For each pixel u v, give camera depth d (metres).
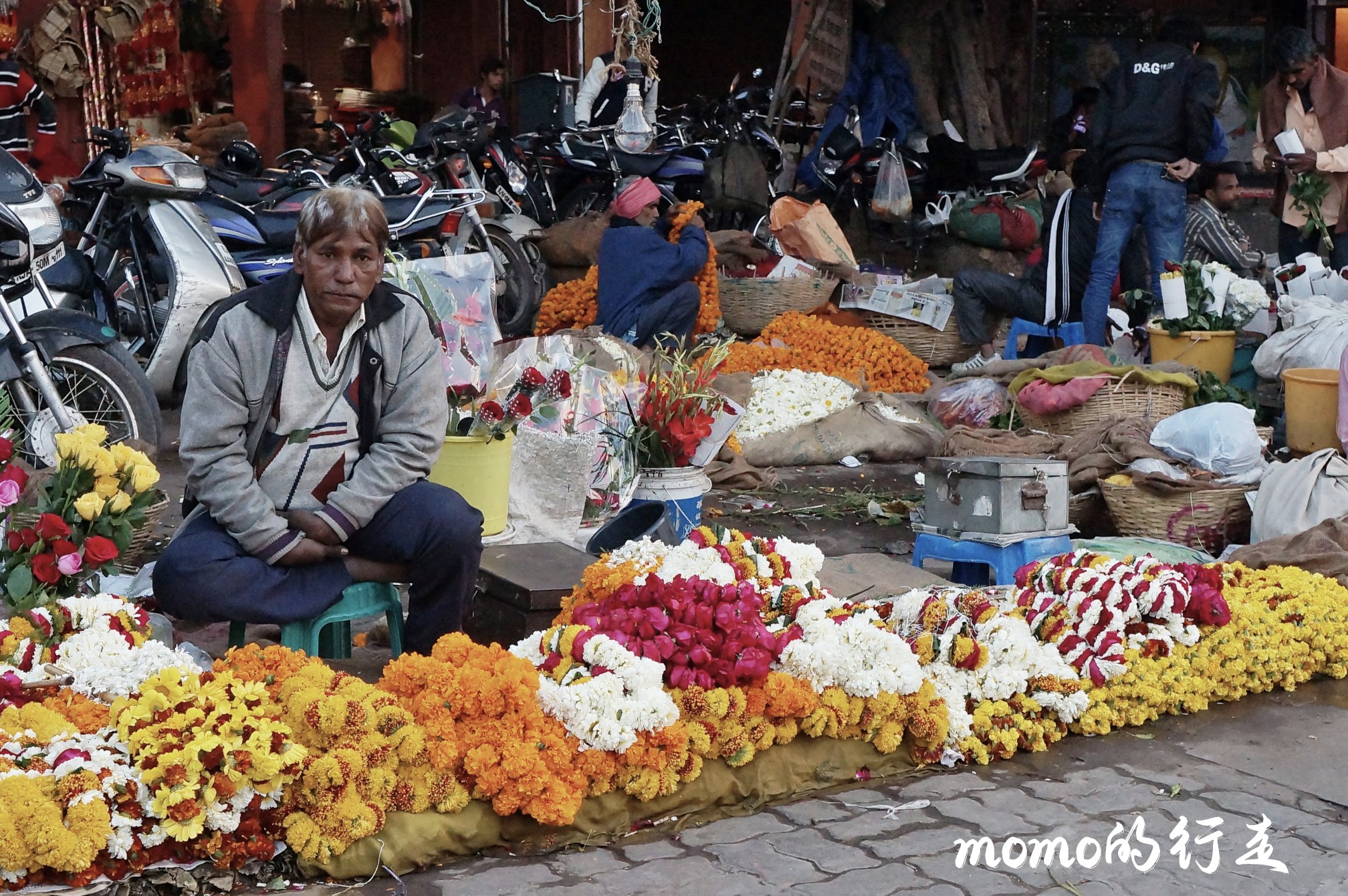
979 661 3.71
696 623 3.44
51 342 5.43
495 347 5.16
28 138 9.55
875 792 3.48
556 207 10.85
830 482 6.79
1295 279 7.43
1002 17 15.18
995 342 9.16
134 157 6.47
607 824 3.21
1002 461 4.91
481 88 12.80
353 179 8.83
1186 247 8.79
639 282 8.02
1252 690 4.16
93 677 3.21
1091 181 8.32
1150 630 3.98
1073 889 2.98
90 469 3.66
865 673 3.49
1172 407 6.60
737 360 8.05
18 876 2.74
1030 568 4.21
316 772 2.96
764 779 3.40
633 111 10.54
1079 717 3.79
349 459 3.76
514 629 3.99
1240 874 3.05
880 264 10.98
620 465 5.09
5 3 10.38
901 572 4.75
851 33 13.74
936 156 12.28
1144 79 8.09
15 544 3.56
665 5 18.02
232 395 3.61
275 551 3.65
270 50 12.40
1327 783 3.53
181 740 2.88
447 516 3.73
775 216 9.54
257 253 7.36
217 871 2.92
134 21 11.45
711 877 3.01
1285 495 5.25
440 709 3.12
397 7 13.90
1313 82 8.40
